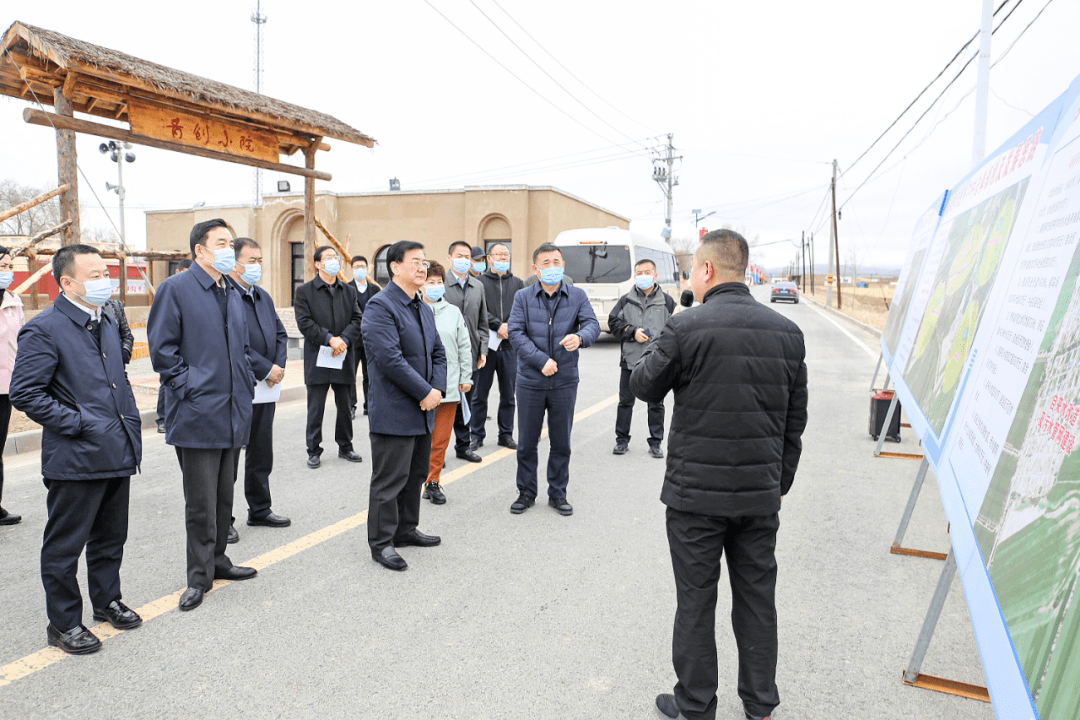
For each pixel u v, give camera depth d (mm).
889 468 5812
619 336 6332
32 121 6875
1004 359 2264
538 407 4625
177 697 2609
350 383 6051
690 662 2365
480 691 2656
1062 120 2234
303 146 10844
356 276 7320
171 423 3318
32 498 4934
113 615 3129
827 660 2902
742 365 2293
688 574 2373
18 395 2748
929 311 4602
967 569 2098
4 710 2521
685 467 2348
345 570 3777
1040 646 1407
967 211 4113
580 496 5109
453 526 4477
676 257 19844
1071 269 1756
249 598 3439
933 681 2719
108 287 2986
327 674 2768
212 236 3371
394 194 22641
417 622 3195
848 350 14844
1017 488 1796
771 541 2414
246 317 4254
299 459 6137
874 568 3822
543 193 21703
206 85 8453
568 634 3092
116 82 7594
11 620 3209
